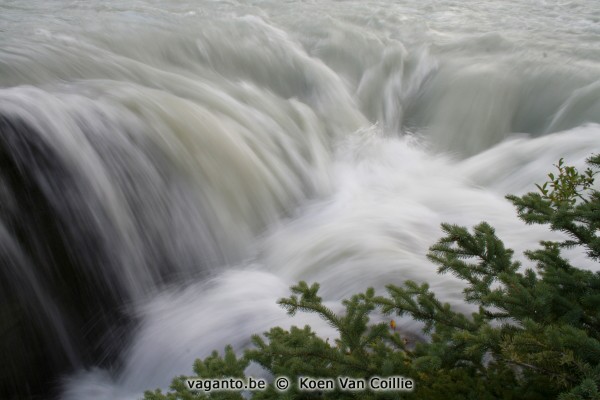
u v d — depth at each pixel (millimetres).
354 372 2516
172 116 7387
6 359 4648
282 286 6176
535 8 16734
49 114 6188
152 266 6090
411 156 10078
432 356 2475
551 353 2195
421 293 2939
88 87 7758
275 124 9258
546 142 9477
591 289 2719
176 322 5543
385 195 8422
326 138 9922
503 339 2469
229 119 8523
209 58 10969
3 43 9219
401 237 6855
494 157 9602
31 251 5164
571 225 2928
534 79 10977
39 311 5000
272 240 7160
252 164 7902
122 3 13766
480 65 11750
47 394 4832
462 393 2465
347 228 7098
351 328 2787
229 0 15703
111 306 5578
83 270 5461
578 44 12648
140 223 6203
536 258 3014
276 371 2520
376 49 12719
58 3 13031
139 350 5355
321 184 8664
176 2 14664
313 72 11625
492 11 16281
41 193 5531
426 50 12648
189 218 6668
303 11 15148
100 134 6418
